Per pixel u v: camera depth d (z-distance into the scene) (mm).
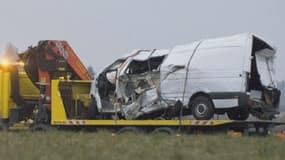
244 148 32062
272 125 47219
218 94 42938
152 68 47281
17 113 55906
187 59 44781
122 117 48562
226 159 26891
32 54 56625
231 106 42375
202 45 44562
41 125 52250
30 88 56656
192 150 29844
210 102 43375
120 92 48406
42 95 53531
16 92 55781
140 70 48125
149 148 31250
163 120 45094
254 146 33062
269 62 46125
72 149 30797
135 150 30047
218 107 43000
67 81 52156
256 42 43906
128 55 49000
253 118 44750
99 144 33812
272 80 46062
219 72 43062
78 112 52031
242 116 45031
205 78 43562
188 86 44406
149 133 45031
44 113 52625
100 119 50156
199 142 34562
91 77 57469
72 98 52125
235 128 44250
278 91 46719
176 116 45656
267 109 45156
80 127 50438
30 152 29453
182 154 27406
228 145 33281
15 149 31016
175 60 45500
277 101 46750
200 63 44031
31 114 56031
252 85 44406
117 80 48531
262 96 45219
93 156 27438
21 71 56531
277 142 35719
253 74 44406
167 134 42906
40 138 39688
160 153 28688
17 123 55156
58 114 51344
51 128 51688
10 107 56062
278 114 46906
